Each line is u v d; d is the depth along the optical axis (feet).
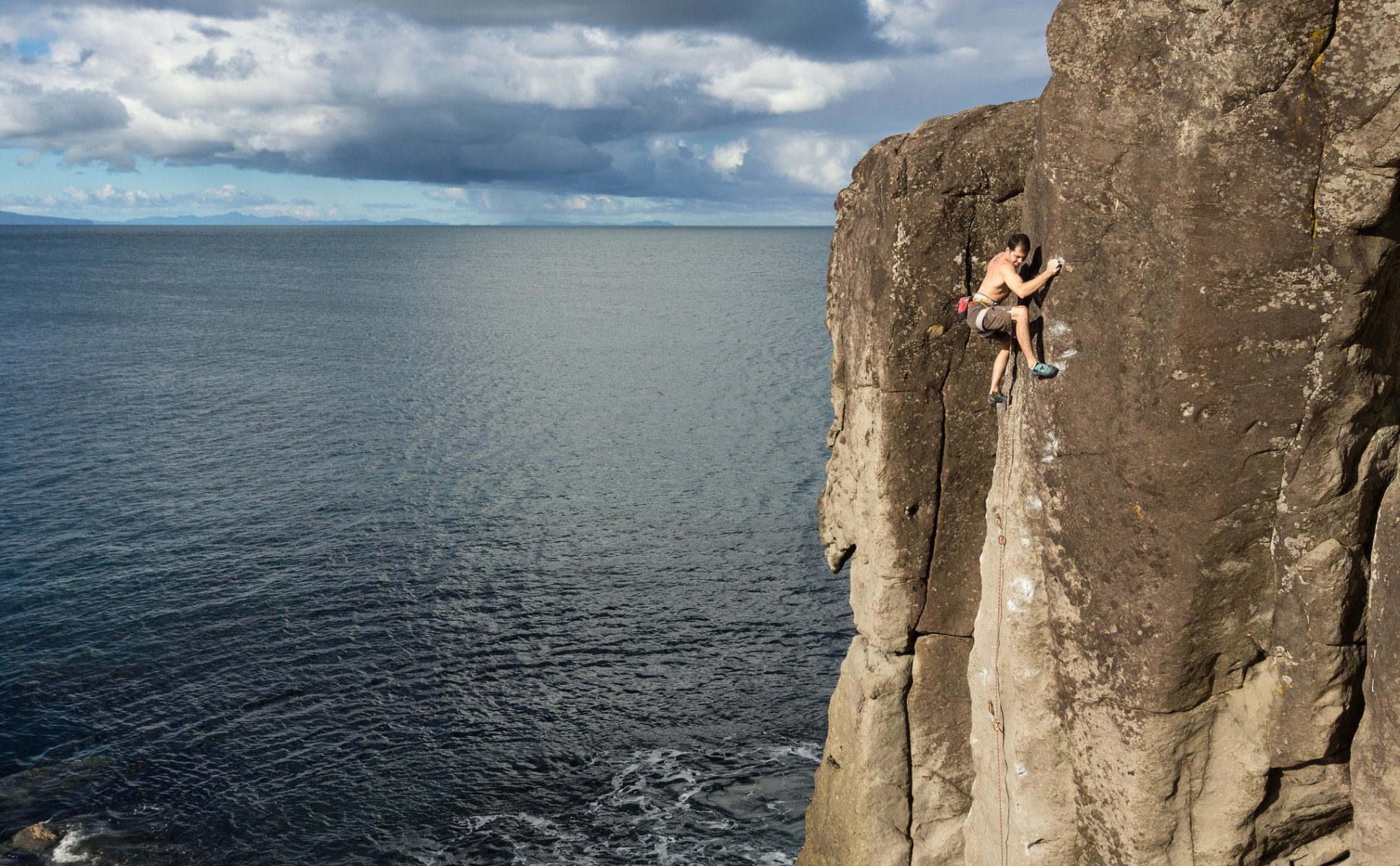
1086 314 29.91
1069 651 31.76
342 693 98.99
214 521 148.25
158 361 292.20
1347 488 26.81
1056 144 29.91
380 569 130.72
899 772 43.60
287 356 306.96
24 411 219.41
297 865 75.20
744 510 156.76
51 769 85.56
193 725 92.68
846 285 45.47
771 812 80.79
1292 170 25.35
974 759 37.47
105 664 103.35
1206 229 26.27
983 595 36.32
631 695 99.35
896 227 38.88
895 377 39.96
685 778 85.66
